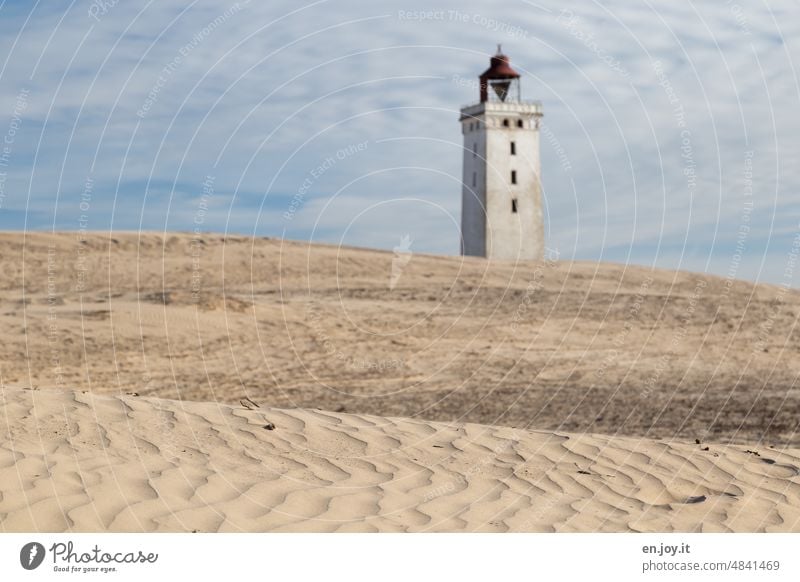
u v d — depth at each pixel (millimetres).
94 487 6117
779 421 14945
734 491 7488
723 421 14969
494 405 16891
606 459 8133
